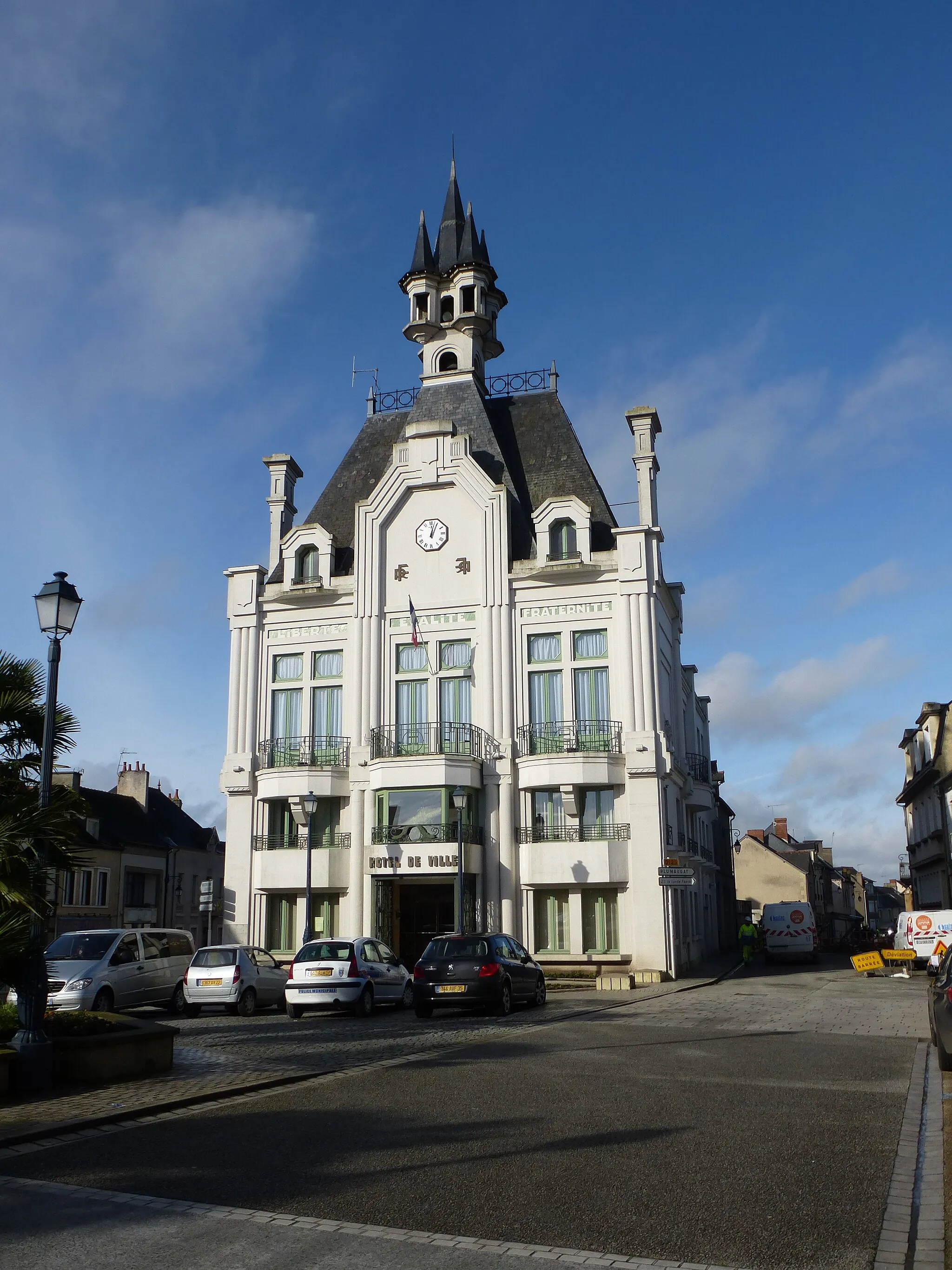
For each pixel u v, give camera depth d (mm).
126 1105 10641
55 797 12633
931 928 31938
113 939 22062
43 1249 6391
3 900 11719
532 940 32219
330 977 21984
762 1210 6984
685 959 34344
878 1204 7098
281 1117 10227
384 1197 7367
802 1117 9961
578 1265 6031
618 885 31844
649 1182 7680
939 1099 10906
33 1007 11758
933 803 49531
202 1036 17922
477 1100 10961
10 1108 10562
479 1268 5980
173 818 56938
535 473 37219
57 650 12938
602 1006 22922
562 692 33531
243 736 36094
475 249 40750
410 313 40812
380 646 35281
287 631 36594
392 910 33469
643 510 34969
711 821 49125
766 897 79500
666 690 36031
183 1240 6508
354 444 40844
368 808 34094
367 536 36031
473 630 34594
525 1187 7555
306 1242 6453
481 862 32844
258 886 34406
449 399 39031
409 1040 16812
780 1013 20547
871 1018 19328
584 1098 11047
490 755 33438
